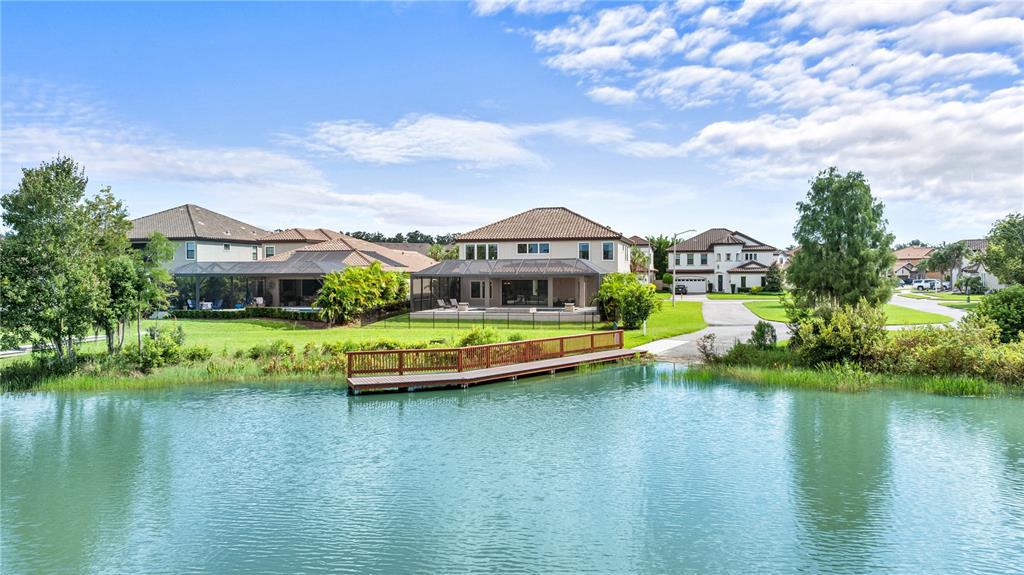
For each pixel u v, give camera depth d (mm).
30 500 13891
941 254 115875
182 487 14555
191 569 10758
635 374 28234
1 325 26500
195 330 43094
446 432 18859
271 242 73938
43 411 21828
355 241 76500
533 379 27375
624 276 46375
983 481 14281
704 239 107312
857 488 13961
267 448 17422
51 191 27188
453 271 54250
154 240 52844
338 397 23891
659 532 11906
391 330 42594
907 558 10820
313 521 12633
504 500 13562
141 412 21609
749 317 51000
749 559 10852
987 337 24938
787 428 18781
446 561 10875
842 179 32500
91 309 27188
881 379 24469
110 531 12289
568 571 10484
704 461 15938
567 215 62188
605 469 15438
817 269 32344
